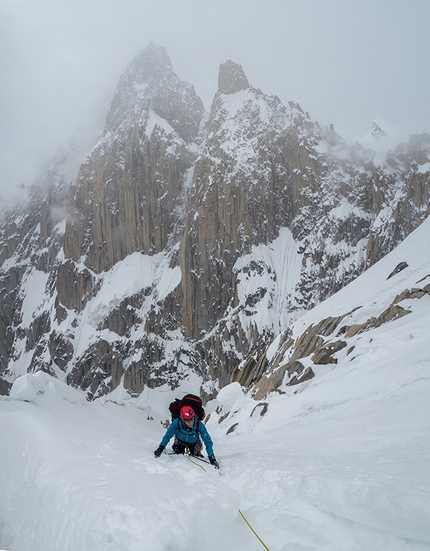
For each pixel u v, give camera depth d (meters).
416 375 11.63
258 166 174.75
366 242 155.50
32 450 8.91
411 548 3.35
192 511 4.25
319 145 179.25
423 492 3.72
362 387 13.62
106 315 175.00
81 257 194.62
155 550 3.58
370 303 32.59
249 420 18.92
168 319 165.25
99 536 3.99
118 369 162.25
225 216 165.25
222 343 150.00
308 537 3.82
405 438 6.62
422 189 140.62
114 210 194.50
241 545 4.05
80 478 6.27
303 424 12.93
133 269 183.50
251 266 159.75
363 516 3.79
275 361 39.00
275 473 5.52
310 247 162.38
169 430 7.48
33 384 19.39
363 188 165.88
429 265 32.94
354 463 5.54
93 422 19.05
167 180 198.12
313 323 38.59
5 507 8.09
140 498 4.73
